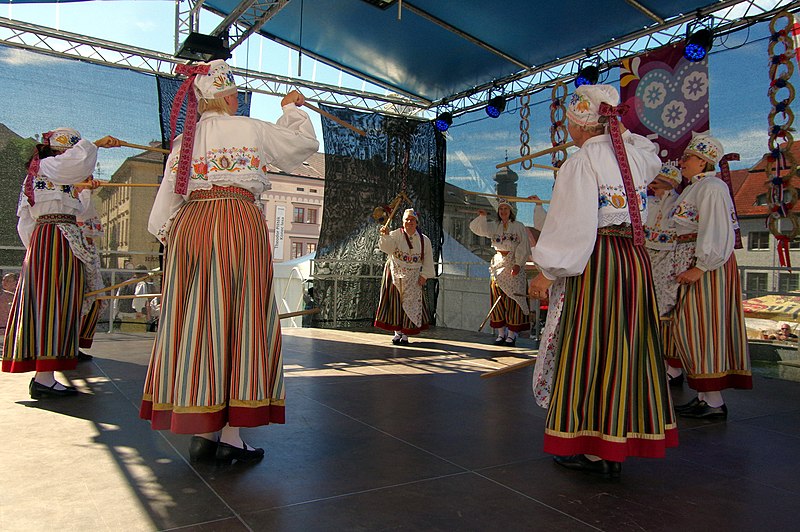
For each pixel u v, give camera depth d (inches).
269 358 86.8
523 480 83.7
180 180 84.0
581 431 83.8
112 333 245.8
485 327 284.4
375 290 302.4
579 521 70.7
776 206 181.9
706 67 198.4
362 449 95.8
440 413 121.3
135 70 250.4
